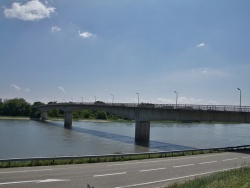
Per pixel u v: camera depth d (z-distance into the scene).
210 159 34.22
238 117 55.66
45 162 25.83
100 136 87.00
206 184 16.61
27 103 196.12
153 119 76.19
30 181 18.56
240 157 36.97
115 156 31.48
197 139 81.69
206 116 62.03
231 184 16.28
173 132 106.88
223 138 86.75
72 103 134.25
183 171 25.06
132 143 69.31
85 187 17.70
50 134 88.31
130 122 173.75
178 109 67.81
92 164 27.31
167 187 17.08
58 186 17.62
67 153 48.50
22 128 107.31
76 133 95.69
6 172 21.27
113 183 19.31
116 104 97.94
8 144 59.75
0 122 139.25
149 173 23.48
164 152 36.78
